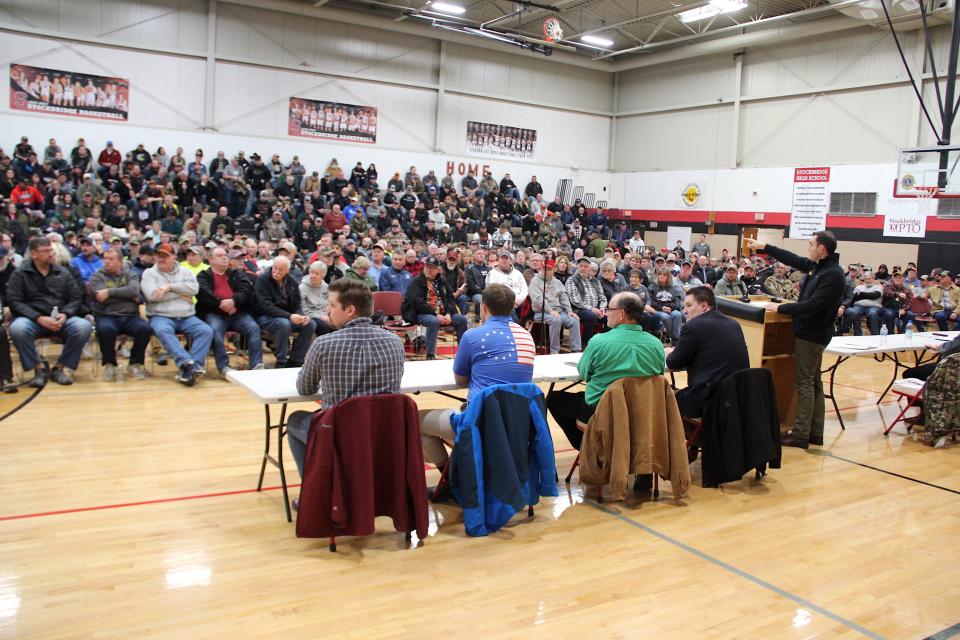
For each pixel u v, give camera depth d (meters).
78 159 13.45
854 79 15.85
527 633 2.47
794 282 11.74
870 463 4.74
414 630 2.46
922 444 5.27
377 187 16.53
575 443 4.13
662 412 3.70
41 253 5.68
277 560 2.97
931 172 9.05
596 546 3.25
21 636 2.30
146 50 14.51
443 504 3.71
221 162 14.76
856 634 2.56
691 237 19.19
